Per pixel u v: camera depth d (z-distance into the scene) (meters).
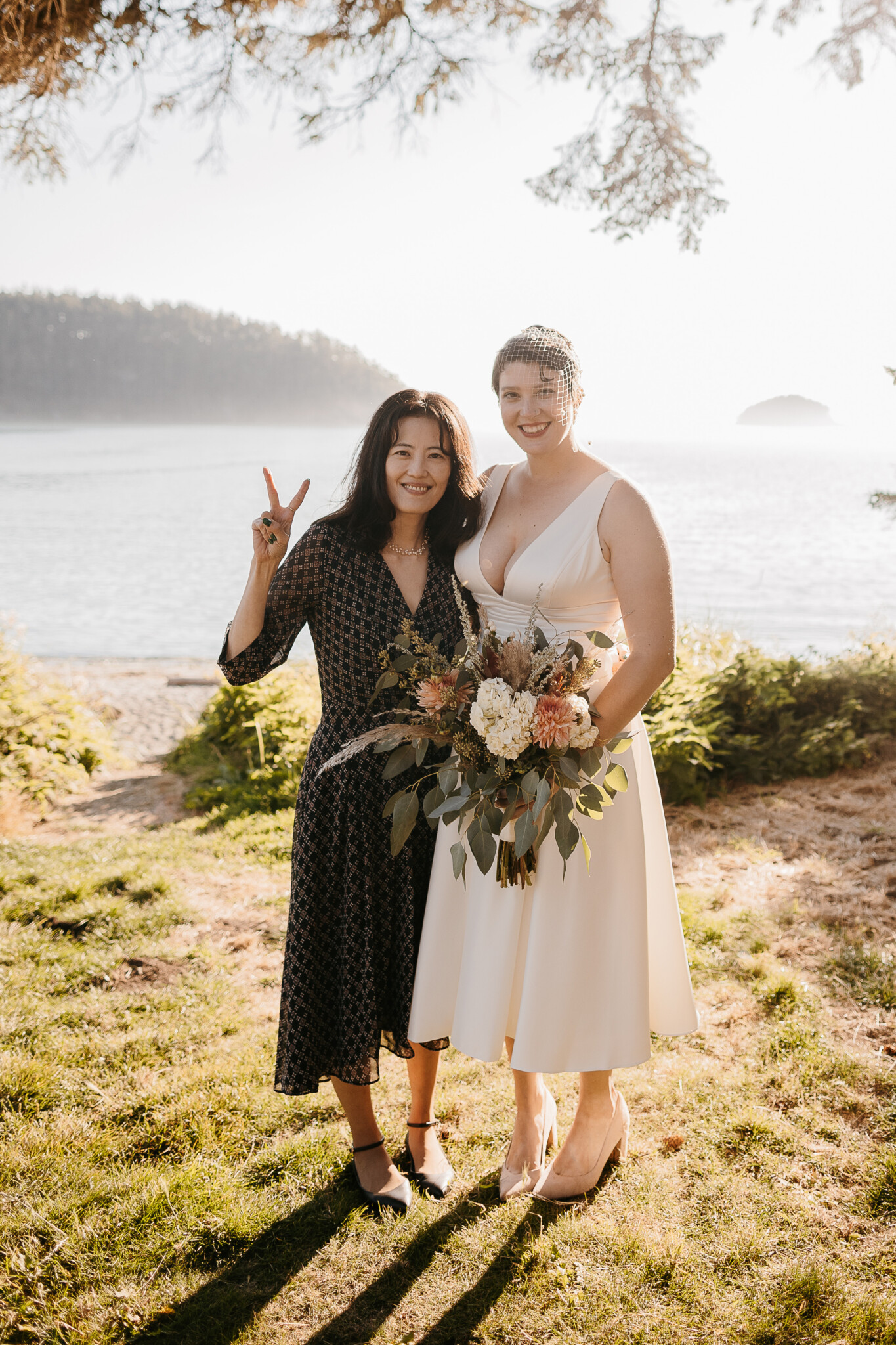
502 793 1.85
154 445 130.62
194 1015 2.96
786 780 5.37
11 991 3.09
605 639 1.81
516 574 2.02
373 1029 2.05
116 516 39.56
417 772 2.07
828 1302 1.77
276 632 2.09
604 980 2.00
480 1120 2.42
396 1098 2.53
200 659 14.23
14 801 6.04
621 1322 1.76
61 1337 1.73
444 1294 1.84
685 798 5.06
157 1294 1.84
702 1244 1.95
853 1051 2.63
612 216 4.81
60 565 25.02
